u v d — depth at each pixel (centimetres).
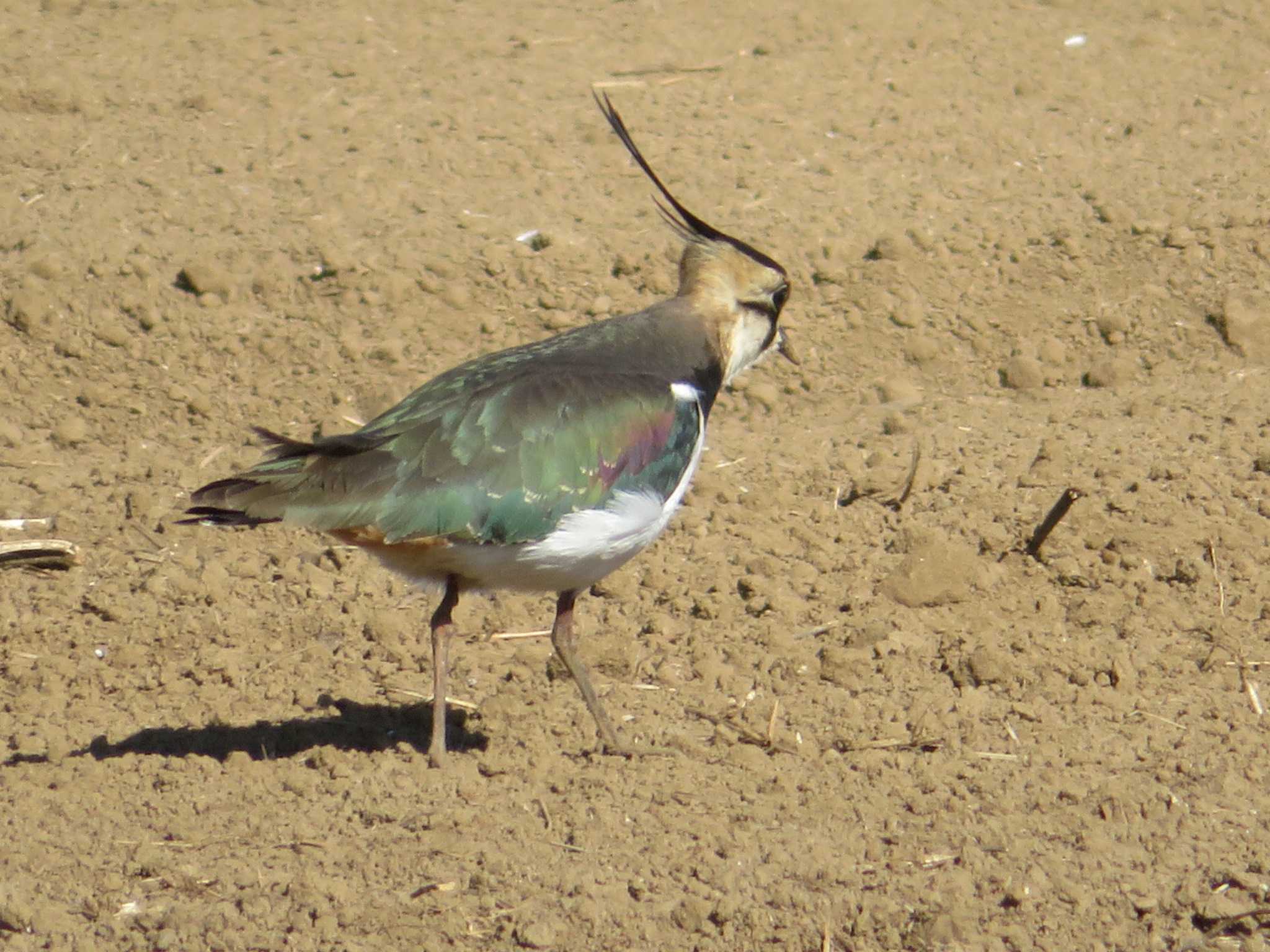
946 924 912
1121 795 1010
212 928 920
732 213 1783
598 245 1733
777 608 1257
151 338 1634
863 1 2295
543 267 1702
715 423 1602
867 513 1393
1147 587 1260
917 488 1414
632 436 1060
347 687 1180
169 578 1299
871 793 1037
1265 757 1060
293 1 2267
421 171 1850
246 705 1160
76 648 1225
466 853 976
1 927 930
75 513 1419
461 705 1159
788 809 1022
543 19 2234
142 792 1046
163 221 1750
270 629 1251
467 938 917
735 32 2203
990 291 1711
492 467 1015
